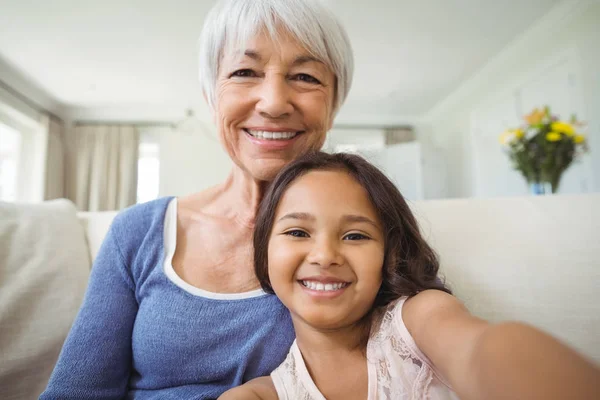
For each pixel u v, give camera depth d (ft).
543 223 2.35
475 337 1.07
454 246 2.47
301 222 1.73
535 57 9.49
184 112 14.79
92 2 8.22
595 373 0.75
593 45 7.71
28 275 2.51
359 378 1.70
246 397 1.58
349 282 1.67
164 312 1.88
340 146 2.50
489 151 11.74
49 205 3.07
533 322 2.18
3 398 2.15
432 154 13.28
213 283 2.02
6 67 11.09
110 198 13.91
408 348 1.56
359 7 8.39
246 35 1.92
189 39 9.75
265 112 1.93
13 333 2.29
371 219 1.78
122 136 14.33
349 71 2.33
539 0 8.17
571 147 5.52
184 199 2.42
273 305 1.92
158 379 1.88
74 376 1.82
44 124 12.97
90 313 1.98
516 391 0.79
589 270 2.18
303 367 1.75
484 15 8.73
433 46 10.14
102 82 12.31
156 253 2.08
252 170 2.08
